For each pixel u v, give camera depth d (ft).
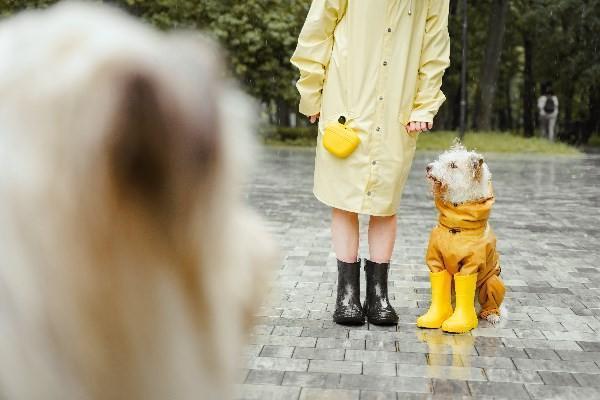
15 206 1.97
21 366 2.07
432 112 13.50
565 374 11.16
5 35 2.04
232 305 2.43
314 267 18.54
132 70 1.92
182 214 2.06
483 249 13.32
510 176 44.39
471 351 12.23
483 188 13.19
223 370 2.40
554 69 108.37
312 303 15.21
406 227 25.18
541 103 91.09
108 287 2.05
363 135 13.38
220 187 2.12
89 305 2.05
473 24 106.83
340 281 14.07
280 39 68.59
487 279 13.75
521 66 133.49
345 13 13.64
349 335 13.08
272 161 51.49
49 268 2.00
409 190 36.19
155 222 2.03
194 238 2.13
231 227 2.32
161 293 2.14
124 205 1.98
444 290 13.70
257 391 10.31
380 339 12.85
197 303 2.25
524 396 10.23
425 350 12.25
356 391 10.36
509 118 135.85
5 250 2.00
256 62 70.33
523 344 12.64
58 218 1.97
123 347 2.13
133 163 1.94
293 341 12.67
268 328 13.42
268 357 11.78
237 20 67.21
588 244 22.54
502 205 31.35
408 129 13.56
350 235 13.99
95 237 1.99
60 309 2.03
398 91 13.34
